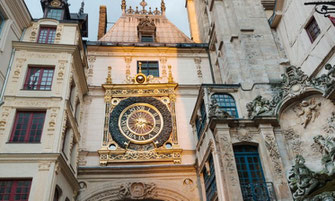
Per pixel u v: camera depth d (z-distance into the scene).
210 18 25.27
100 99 21.14
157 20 28.89
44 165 13.33
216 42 23.28
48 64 16.67
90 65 22.59
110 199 17.42
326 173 12.71
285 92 15.74
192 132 20.38
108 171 18.05
